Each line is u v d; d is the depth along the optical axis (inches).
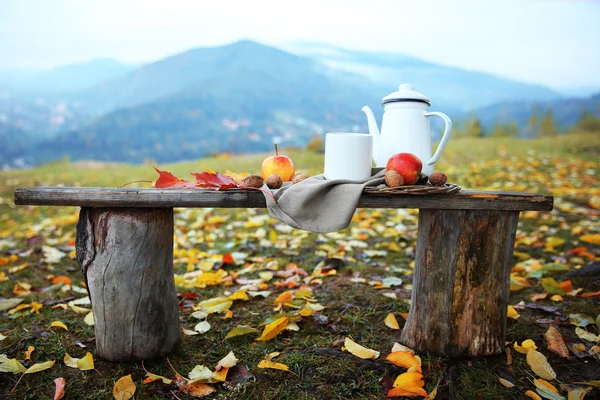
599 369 74.6
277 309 96.5
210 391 67.6
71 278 128.3
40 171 369.1
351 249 147.7
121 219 71.1
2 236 183.9
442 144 79.1
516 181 269.1
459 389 68.2
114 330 73.8
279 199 70.9
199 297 107.5
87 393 67.9
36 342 82.9
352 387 68.3
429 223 74.7
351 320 90.6
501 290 75.7
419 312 77.5
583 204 220.5
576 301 101.0
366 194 71.0
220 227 184.2
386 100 83.4
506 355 77.5
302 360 74.6
